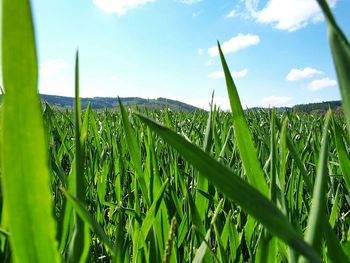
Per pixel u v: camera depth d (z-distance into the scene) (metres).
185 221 0.40
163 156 0.77
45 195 0.11
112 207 0.53
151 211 0.31
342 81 0.12
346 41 0.12
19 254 0.11
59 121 1.48
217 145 0.50
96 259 0.43
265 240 0.24
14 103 0.10
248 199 0.14
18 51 0.09
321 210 0.16
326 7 0.12
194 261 0.24
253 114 1.83
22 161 0.10
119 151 0.78
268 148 0.66
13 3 0.09
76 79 0.19
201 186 0.40
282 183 0.26
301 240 0.14
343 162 0.32
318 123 1.44
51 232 0.11
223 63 0.22
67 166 0.86
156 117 1.66
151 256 0.30
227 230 0.34
